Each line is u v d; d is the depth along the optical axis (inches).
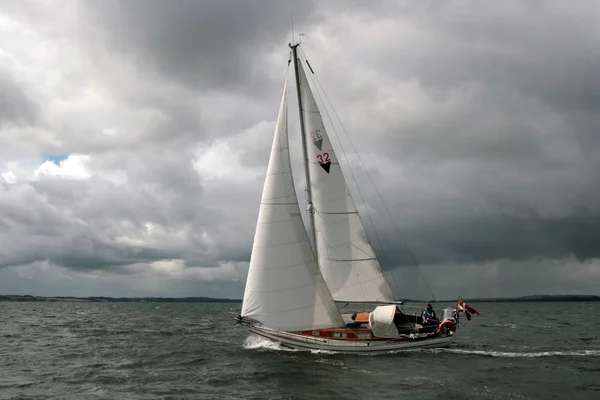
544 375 808.9
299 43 1088.2
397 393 689.0
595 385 740.0
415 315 1134.4
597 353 1073.5
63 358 1047.6
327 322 956.0
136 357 1050.7
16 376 845.8
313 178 1078.4
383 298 1065.5
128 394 710.5
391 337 994.7
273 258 960.9
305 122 1081.4
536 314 3698.3
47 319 2650.1
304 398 673.0
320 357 948.0
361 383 746.2
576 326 2064.5
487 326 2064.5
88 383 787.4
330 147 1083.9
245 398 677.9
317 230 1070.4
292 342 1011.9
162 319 2699.3
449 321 1053.8
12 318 2733.8
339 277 1059.9
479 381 759.7
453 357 970.1
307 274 958.4
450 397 668.1
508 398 666.2
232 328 1931.6
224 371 855.7
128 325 2091.5
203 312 4109.3
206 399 675.4
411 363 897.5
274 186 984.9
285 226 969.5
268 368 854.5
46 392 728.3
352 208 1079.6
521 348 1167.6
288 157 994.1
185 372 863.1
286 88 1022.4
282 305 948.6
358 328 1011.3
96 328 1895.9
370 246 1072.8
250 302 959.0
